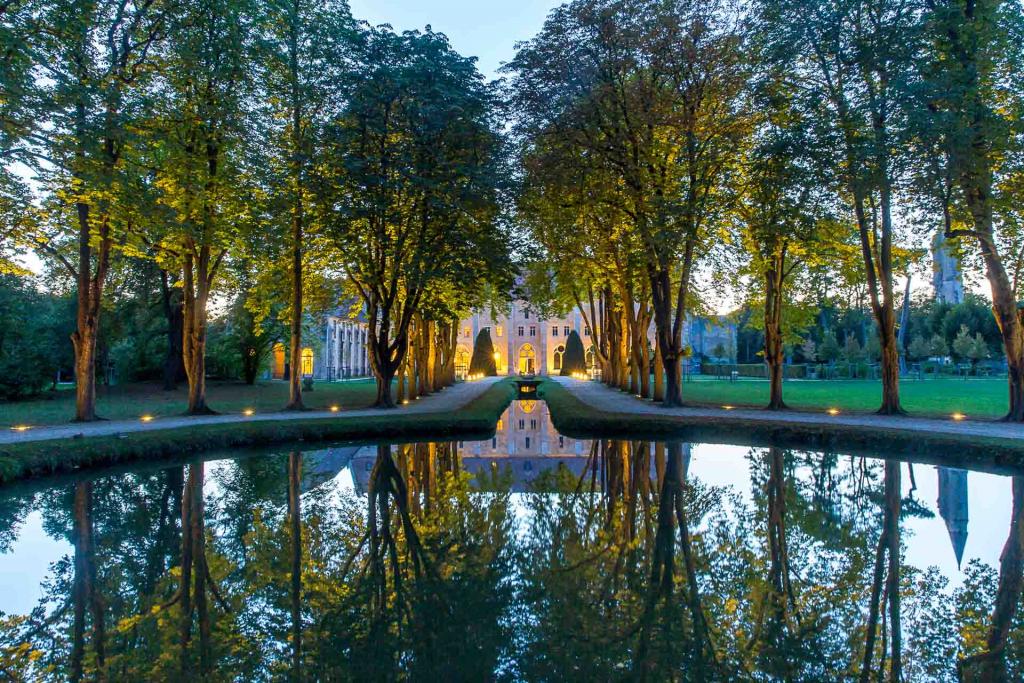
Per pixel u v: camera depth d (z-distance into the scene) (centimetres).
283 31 2005
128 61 1711
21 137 1278
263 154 1997
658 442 1681
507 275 2148
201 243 1880
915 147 1565
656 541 845
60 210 1758
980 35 1504
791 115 1806
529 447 1698
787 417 1892
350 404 2605
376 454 1574
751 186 1945
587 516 986
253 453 1541
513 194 2089
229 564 762
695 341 8000
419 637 554
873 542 832
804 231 1798
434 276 2122
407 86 1933
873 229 2027
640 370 3097
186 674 487
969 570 723
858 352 5528
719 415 1952
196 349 2062
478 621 590
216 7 1703
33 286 3322
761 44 1834
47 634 568
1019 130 1486
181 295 3291
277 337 3962
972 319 5634
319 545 833
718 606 622
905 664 500
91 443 1302
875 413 1962
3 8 1245
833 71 1823
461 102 1961
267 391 3625
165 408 2434
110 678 482
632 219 2106
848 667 497
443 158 1992
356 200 2005
